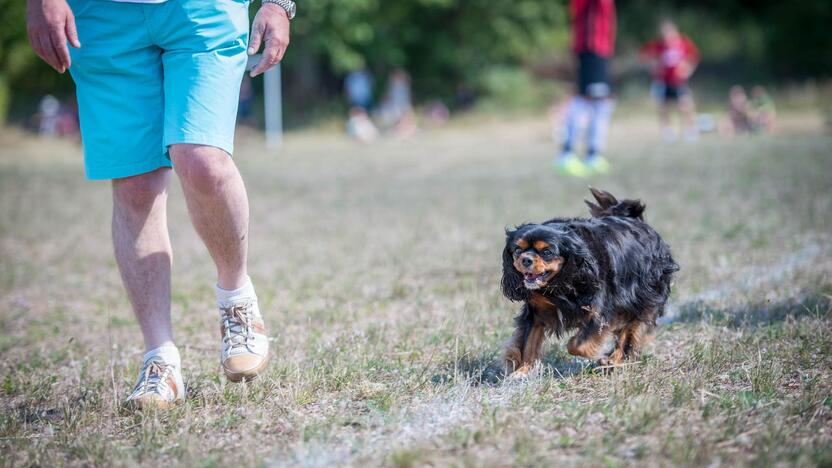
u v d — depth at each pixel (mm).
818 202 11055
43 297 8188
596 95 16453
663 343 5457
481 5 37531
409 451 3406
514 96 37875
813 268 7332
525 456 3373
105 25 4008
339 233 11125
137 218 4305
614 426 3713
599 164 16859
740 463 3211
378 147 27328
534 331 4895
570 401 4188
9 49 35438
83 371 5312
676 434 3600
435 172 18750
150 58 4094
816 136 22312
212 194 3967
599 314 4621
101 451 3693
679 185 13750
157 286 4371
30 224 13305
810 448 3338
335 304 7180
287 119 35469
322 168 20828
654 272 5098
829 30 36188
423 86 38938
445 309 6738
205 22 3969
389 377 4891
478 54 38781
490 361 5164
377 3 35344
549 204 12445
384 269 8633
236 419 4133
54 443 3932
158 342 4375
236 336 4289
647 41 40688
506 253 4801
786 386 4340
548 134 29203
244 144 29812
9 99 38406
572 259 4555
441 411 4094
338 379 4754
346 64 33438
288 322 6594
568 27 40500
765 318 5852
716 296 6633
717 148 20281
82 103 4145
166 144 3967
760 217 10242
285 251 10000
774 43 37281
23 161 25984
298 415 4160
